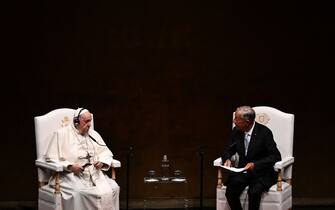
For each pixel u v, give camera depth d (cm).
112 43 1384
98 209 1139
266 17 1396
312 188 1437
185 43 1395
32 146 1391
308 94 1414
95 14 1374
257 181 1162
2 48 1363
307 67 1409
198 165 1421
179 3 1388
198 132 1415
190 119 1412
